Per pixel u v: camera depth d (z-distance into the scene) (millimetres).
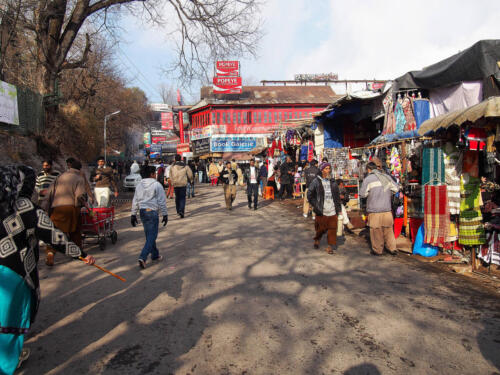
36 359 2945
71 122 18047
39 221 2729
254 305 4031
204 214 11359
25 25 12711
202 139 38062
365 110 11594
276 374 2703
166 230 8641
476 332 3363
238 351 3043
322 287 4621
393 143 7988
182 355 2984
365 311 3854
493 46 6742
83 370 2773
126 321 3648
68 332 3424
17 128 12805
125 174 42750
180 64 16078
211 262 5789
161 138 57531
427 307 3961
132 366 2824
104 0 14539
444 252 6246
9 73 14758
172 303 4105
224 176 12148
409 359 2908
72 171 6055
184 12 14961
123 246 7047
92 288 4637
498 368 2775
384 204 6129
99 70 26391
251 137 37188
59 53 14312
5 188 2479
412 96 8766
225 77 37719
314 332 3377
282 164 15281
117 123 40812
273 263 5738
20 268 2545
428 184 6273
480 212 5547
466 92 7566
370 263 5789
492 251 5395
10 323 2434
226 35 15047
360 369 2762
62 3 13461
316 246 6754
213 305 4035
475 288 4613
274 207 13086
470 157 5723
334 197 6426
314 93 40938
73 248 2934
